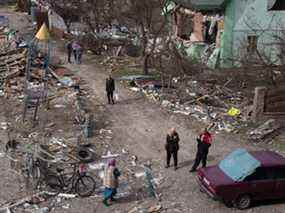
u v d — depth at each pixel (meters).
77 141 24.94
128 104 30.97
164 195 20.16
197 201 19.75
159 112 29.59
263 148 24.89
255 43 39.56
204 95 31.86
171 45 42.16
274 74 32.28
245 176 19.09
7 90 32.72
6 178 21.14
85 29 50.91
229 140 25.78
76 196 19.89
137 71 38.78
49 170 21.14
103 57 44.06
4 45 41.69
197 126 27.55
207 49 40.59
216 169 20.00
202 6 39.28
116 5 48.16
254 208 19.41
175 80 35.25
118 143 25.19
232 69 35.91
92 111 29.55
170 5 43.81
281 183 19.41
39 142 24.16
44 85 33.62
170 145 22.00
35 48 40.00
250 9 39.19
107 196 19.11
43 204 19.17
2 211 18.52
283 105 28.16
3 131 26.34
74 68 39.47
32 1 64.56
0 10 67.75
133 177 21.62
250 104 30.52
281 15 39.72
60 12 53.28
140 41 42.94
